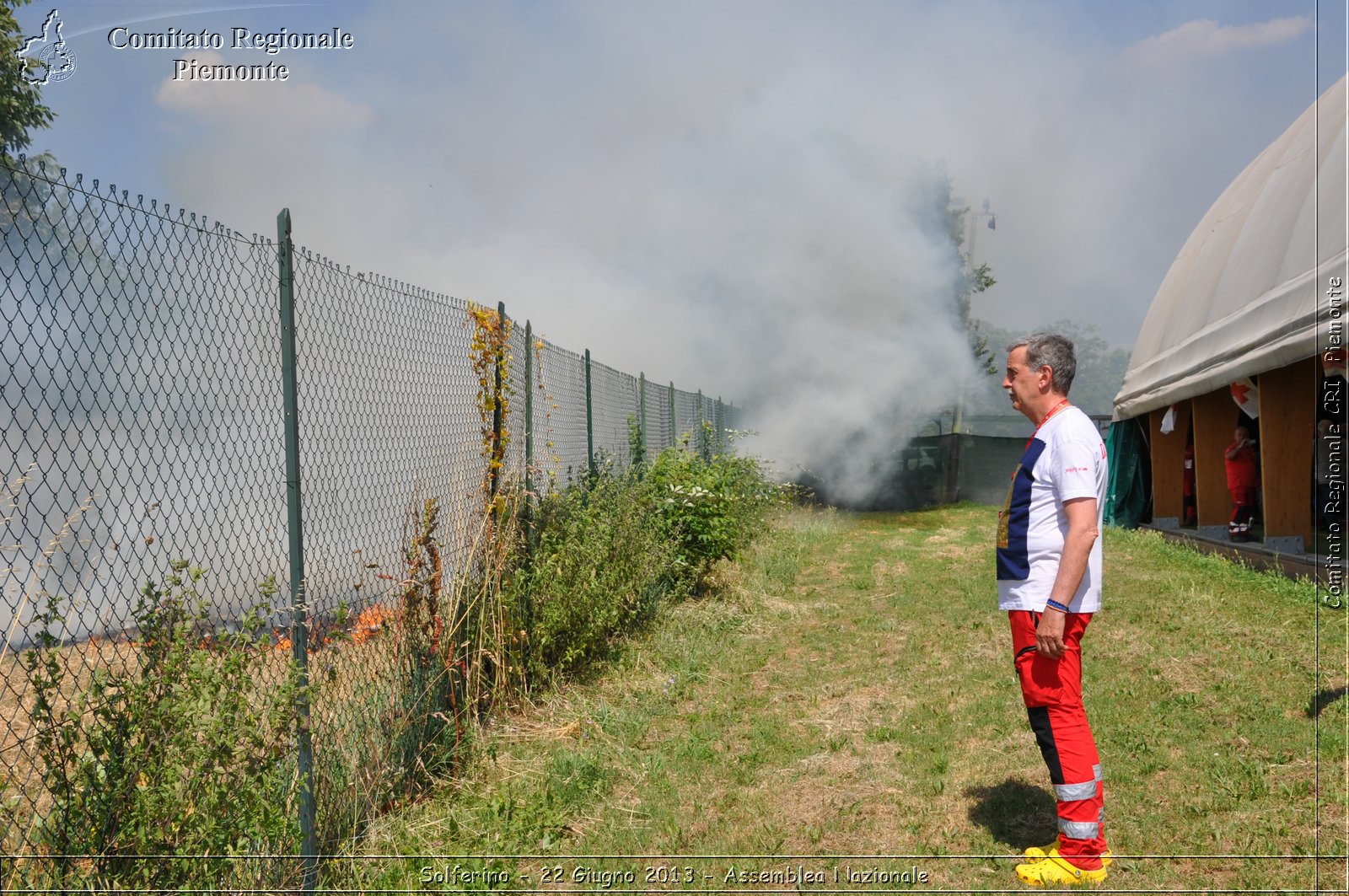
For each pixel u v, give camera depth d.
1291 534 10.66
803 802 4.48
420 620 4.80
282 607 3.53
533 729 5.46
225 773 3.11
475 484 5.56
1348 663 6.05
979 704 5.73
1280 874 3.48
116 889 2.73
